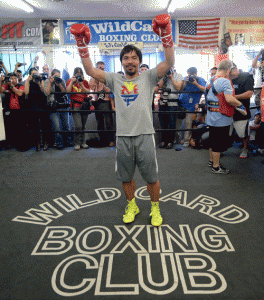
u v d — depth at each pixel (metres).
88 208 2.29
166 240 1.79
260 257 1.59
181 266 1.53
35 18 6.29
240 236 1.82
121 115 1.79
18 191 2.66
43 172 3.26
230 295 1.31
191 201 2.39
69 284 1.40
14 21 6.34
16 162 3.71
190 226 1.96
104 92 4.34
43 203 2.39
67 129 4.68
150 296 1.31
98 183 2.88
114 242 1.77
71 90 4.35
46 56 6.49
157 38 6.50
